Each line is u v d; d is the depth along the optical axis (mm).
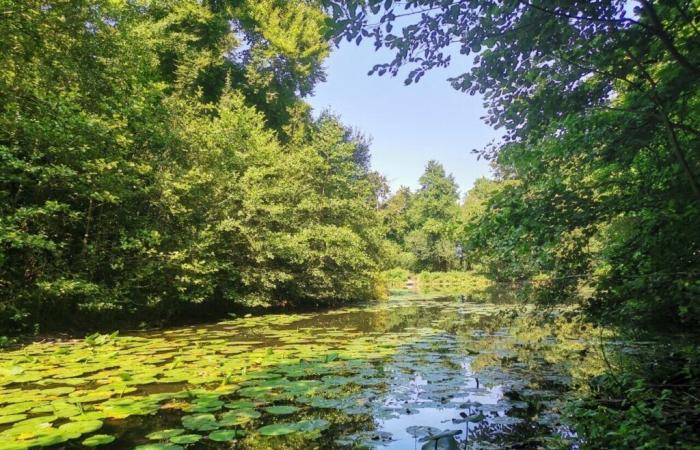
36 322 7672
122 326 8836
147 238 8477
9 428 3008
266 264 11898
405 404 3680
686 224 3281
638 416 2906
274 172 13180
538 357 5641
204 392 4008
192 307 10844
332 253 13469
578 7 2635
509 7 2654
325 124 16703
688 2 2588
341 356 5723
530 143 3906
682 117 2971
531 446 2779
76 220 8047
